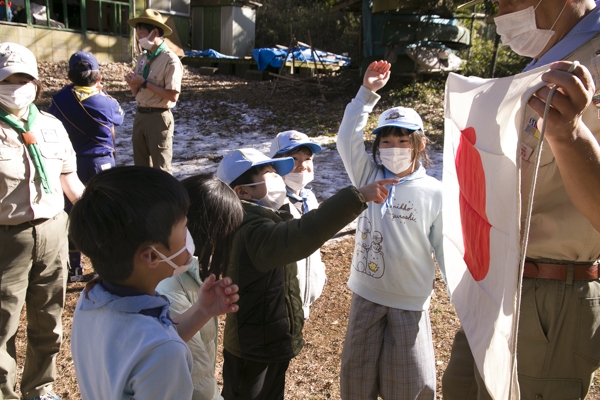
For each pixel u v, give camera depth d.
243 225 2.16
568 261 1.92
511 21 2.00
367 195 1.98
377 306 2.71
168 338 1.38
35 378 3.19
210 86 14.91
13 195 2.88
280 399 2.67
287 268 2.49
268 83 14.97
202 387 1.81
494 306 1.68
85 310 1.47
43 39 16.16
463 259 2.11
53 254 3.08
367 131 9.77
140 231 1.37
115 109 5.01
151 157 6.35
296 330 2.53
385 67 2.80
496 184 1.66
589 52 1.79
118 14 17.86
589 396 3.22
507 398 1.49
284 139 3.21
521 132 1.35
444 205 2.38
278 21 24.77
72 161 3.32
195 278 2.00
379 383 2.81
